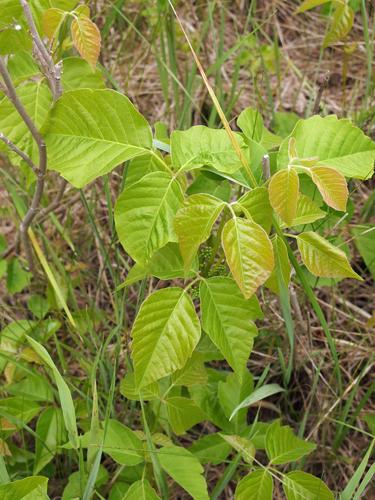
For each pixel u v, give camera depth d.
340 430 0.64
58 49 0.56
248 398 0.55
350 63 1.01
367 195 0.85
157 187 0.46
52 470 0.63
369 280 0.79
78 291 0.79
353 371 0.72
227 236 0.43
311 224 0.60
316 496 0.50
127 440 0.52
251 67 0.98
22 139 0.57
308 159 0.44
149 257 0.46
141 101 0.96
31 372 0.61
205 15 1.01
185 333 0.47
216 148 0.48
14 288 0.73
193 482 0.50
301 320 0.64
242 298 0.48
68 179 0.47
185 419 0.56
